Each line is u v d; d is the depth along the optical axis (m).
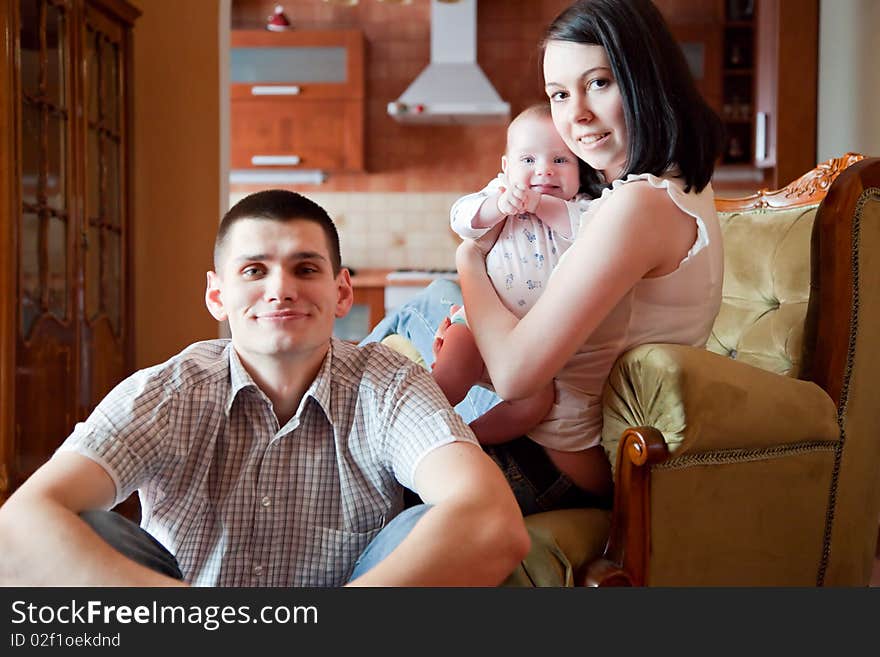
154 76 4.29
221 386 1.30
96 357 3.49
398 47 6.43
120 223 3.75
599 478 1.57
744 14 6.07
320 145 6.14
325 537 1.30
